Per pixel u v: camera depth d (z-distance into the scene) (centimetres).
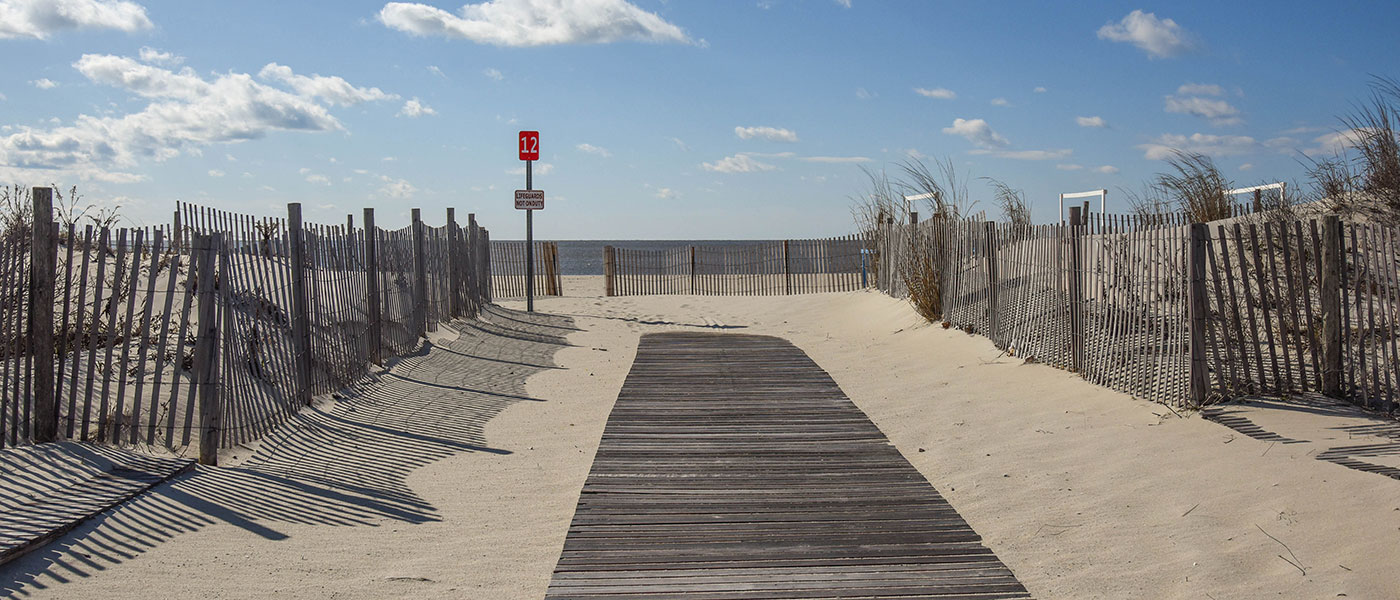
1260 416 648
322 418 742
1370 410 639
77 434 589
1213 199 1207
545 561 453
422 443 707
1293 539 437
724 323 1669
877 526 499
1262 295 697
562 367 1147
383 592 408
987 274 1126
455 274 1489
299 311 758
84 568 406
